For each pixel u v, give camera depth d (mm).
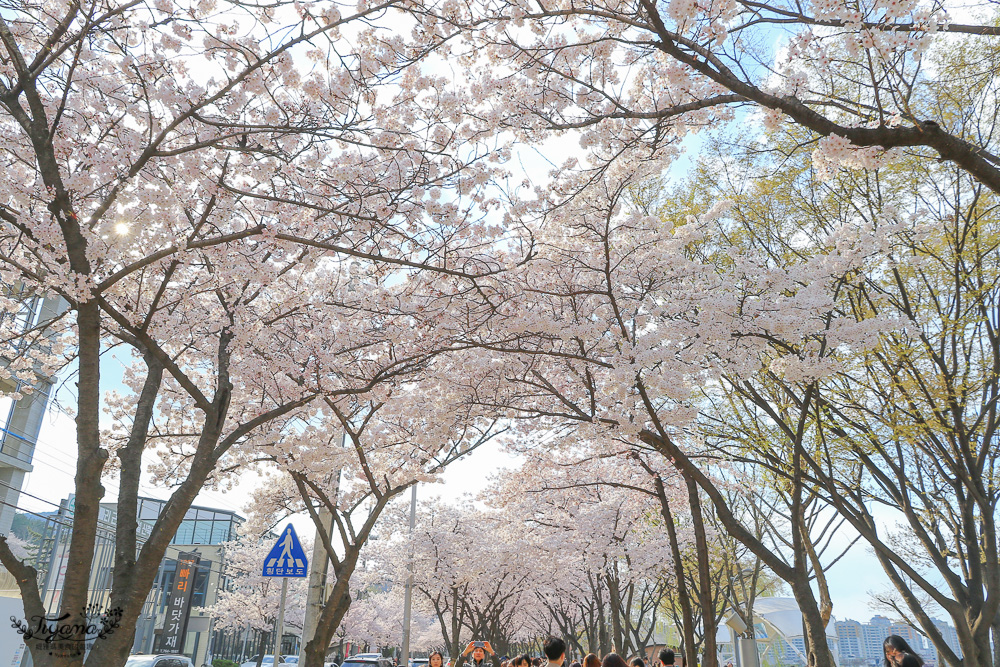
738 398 10961
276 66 5312
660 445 8195
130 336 6859
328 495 11844
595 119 5582
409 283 7953
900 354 8516
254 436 9508
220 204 5703
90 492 4508
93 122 6488
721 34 4656
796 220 10055
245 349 7395
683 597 8133
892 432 9305
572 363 8867
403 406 9516
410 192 6406
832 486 9812
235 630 49000
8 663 13859
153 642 34469
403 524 24859
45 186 4996
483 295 6617
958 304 8656
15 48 5188
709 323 6832
